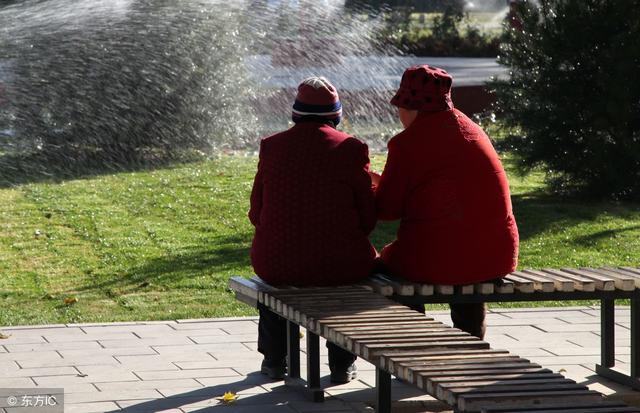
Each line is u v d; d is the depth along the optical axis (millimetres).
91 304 15203
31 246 18453
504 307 15438
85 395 10945
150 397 10914
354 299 10422
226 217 20891
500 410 7168
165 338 13359
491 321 14406
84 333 13562
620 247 19188
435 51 57156
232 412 10422
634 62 22969
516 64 24375
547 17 23750
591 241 19562
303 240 11031
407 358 8398
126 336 13430
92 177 25203
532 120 23781
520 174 24500
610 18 23125
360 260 11133
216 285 16172
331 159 11070
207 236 19391
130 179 24797
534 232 20281
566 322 14367
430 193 10766
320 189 11023
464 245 10703
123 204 22047
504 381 7777
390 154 10992
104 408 10516
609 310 11789
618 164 23234
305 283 11094
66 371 11852
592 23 23203
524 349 12945
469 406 7305
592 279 11016
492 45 57812
